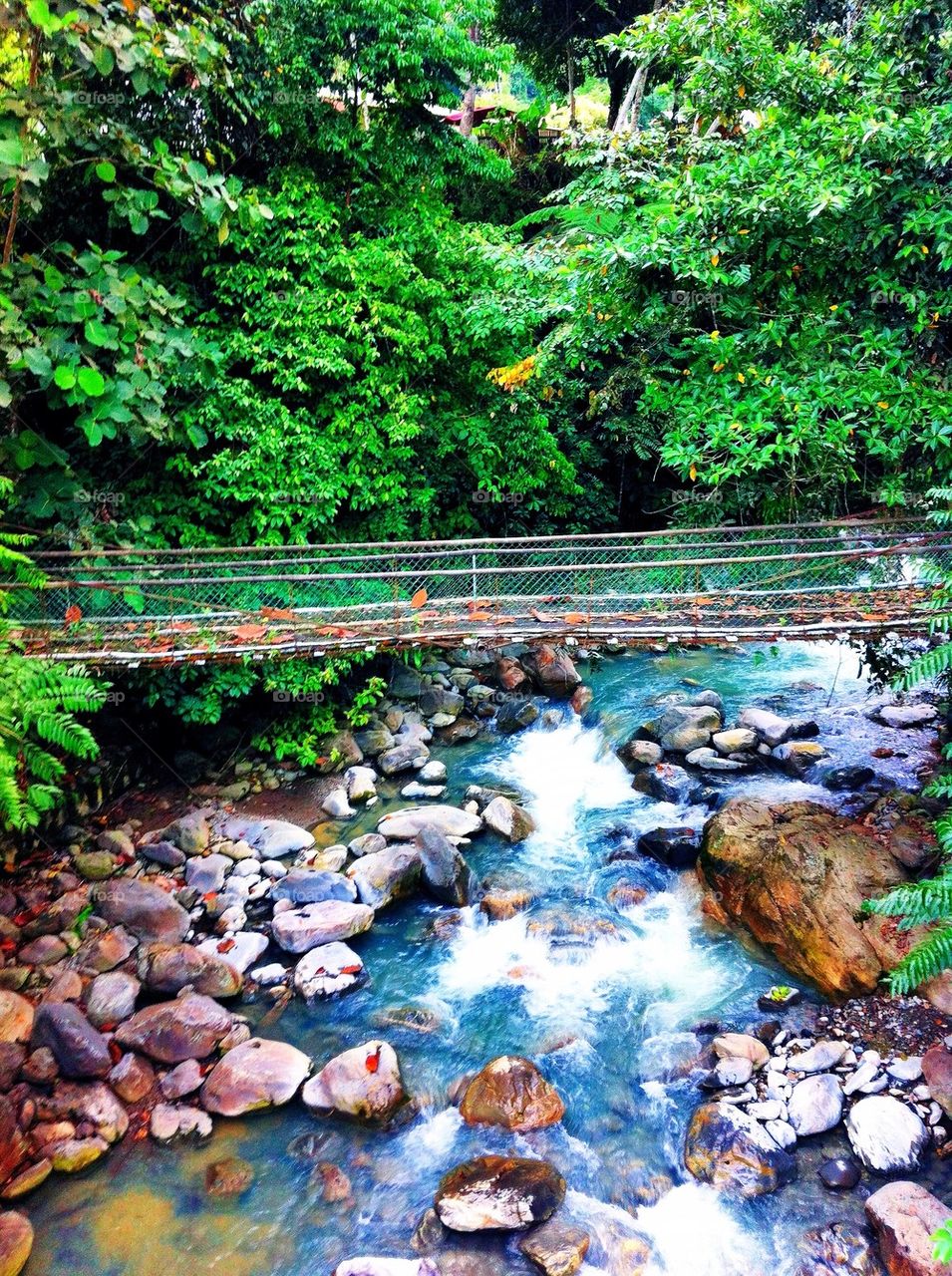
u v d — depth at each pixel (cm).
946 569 609
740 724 861
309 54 786
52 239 750
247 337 775
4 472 671
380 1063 482
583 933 604
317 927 599
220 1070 483
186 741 837
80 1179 431
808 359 582
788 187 540
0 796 451
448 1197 411
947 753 501
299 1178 435
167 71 618
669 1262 389
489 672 1046
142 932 591
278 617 693
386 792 818
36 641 629
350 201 873
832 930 535
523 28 1612
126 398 611
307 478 797
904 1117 431
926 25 631
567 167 1455
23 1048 481
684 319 661
